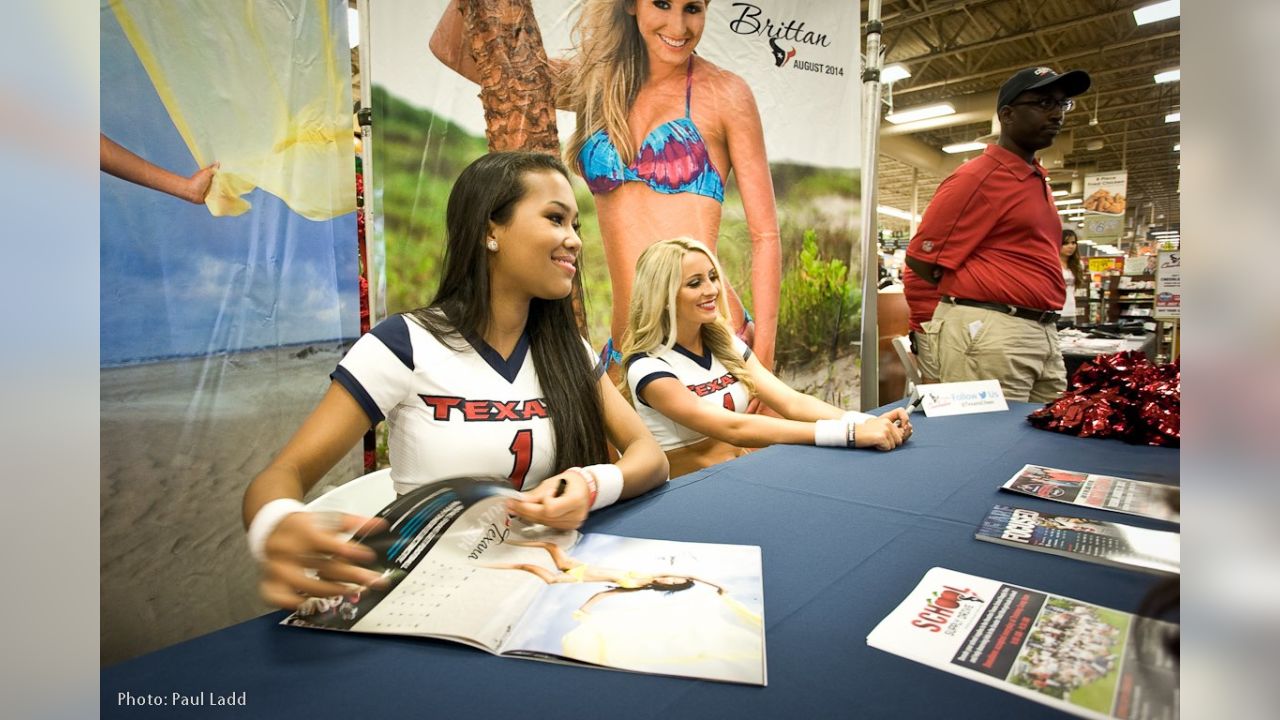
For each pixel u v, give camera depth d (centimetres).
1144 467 112
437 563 71
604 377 128
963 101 789
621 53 212
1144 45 704
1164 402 133
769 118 237
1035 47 729
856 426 133
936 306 255
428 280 192
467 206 109
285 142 170
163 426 155
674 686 49
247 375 166
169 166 154
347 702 48
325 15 174
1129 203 1672
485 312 111
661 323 172
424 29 186
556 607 62
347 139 180
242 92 162
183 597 158
